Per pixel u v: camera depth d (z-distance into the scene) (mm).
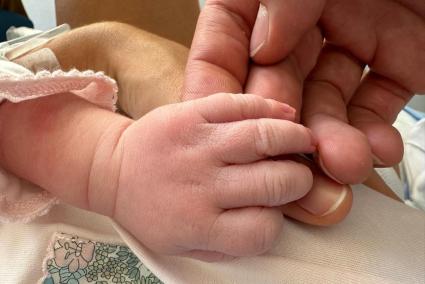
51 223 264
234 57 256
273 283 247
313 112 255
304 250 250
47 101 254
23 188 257
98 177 240
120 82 306
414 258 254
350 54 279
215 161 229
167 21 418
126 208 237
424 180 371
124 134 242
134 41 313
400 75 274
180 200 228
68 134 246
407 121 429
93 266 263
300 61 268
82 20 407
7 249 260
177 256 245
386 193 302
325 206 239
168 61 302
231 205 228
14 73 271
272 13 247
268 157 234
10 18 444
